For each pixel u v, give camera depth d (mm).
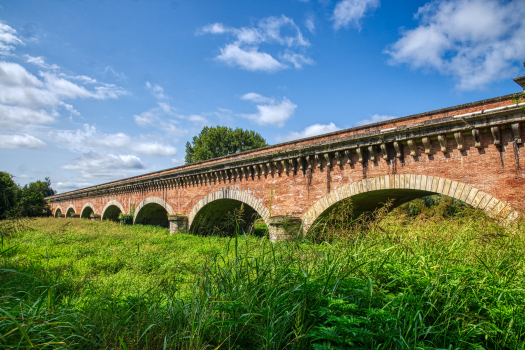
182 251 15250
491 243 5766
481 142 11062
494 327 3760
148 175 33812
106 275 10273
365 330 3322
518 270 5109
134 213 35094
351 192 14594
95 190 45125
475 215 7633
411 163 12844
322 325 3627
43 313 4270
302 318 3748
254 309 4031
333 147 15180
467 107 11508
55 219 31594
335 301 3727
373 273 4984
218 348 3617
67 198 55688
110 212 43469
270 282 4453
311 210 16203
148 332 3930
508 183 10375
